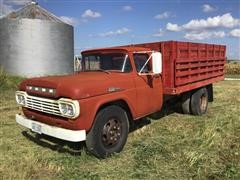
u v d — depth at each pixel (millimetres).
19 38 17344
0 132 7430
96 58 6742
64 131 5266
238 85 18922
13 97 12523
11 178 4855
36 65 17594
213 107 10750
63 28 18391
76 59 7312
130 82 6254
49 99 5527
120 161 5633
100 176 5004
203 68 9266
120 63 6387
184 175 5016
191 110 9203
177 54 7457
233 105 11062
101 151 5625
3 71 15727
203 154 5641
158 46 7570
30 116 6160
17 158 5734
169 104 9172
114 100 5793
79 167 5383
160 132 7418
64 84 5289
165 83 7531
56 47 18109
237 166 5184
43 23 17531
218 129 7266
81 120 5219
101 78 5777
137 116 6484
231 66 35250
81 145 6273
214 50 10070
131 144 6512
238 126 7617
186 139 6664
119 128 5953
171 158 5652
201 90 9297
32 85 5871
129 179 4906
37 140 6777
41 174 5121
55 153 6043
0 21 17672
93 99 5352
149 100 6863
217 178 4805
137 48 6773
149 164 5402
